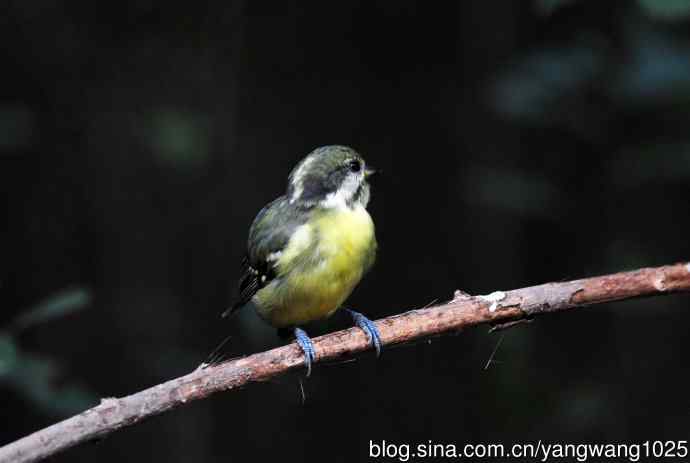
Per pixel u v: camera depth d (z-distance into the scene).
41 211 13.38
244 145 13.78
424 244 13.56
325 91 13.76
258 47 13.84
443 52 13.73
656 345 12.74
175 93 13.90
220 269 13.77
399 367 13.54
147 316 13.50
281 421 13.61
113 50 13.89
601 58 11.13
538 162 13.00
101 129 13.77
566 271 12.96
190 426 13.68
